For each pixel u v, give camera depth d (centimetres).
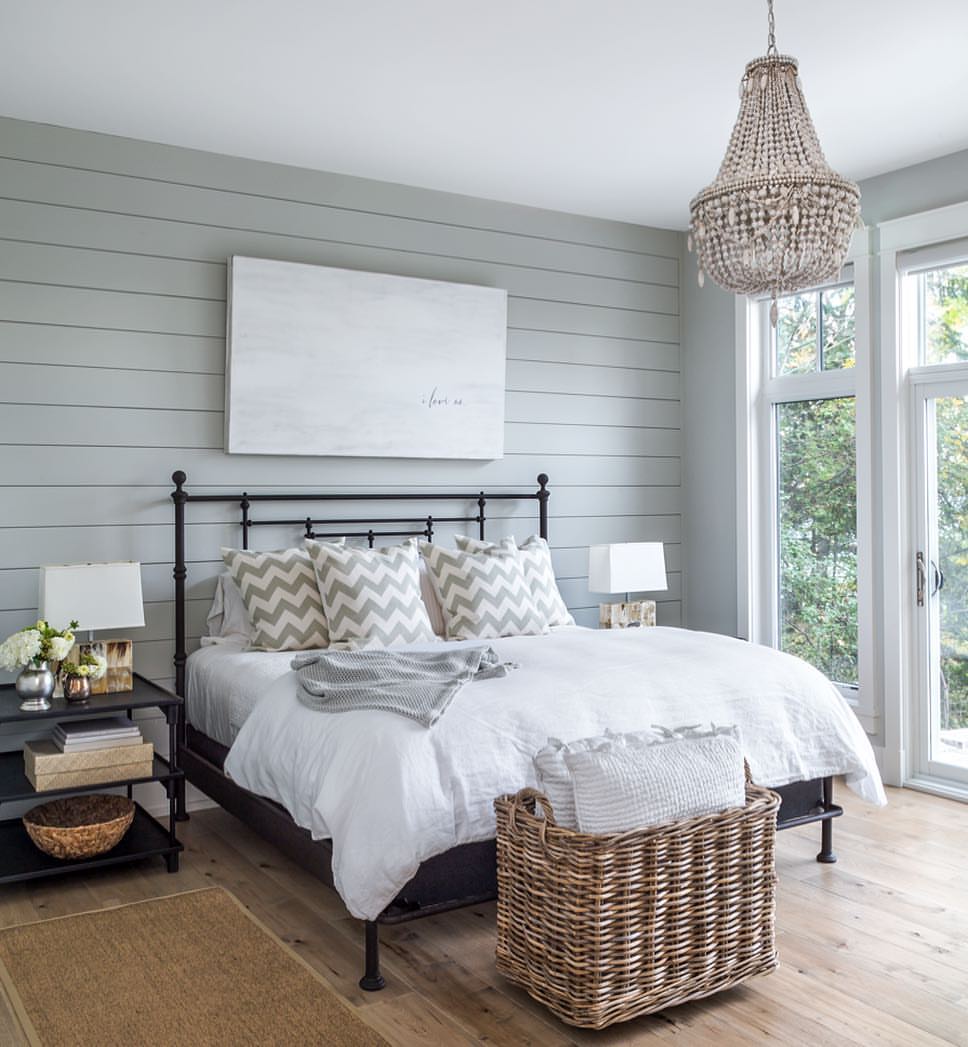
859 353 470
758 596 532
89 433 409
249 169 442
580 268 534
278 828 314
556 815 254
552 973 247
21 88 366
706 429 557
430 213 488
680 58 344
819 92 373
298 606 411
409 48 335
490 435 499
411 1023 248
